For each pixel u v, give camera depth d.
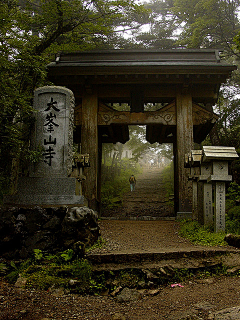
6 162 9.26
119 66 12.32
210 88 13.48
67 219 6.29
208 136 19.20
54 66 12.34
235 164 13.93
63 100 8.12
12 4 10.31
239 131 16.22
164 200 19.69
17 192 7.46
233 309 4.35
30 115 8.00
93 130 13.10
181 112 13.12
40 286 5.27
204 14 18.34
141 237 8.67
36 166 7.84
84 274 5.49
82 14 11.69
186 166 10.90
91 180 12.69
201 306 4.66
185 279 5.79
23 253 6.17
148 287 5.46
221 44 18.81
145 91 13.55
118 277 5.66
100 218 12.41
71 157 8.05
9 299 4.80
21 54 8.34
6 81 7.89
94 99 13.37
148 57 13.45
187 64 12.27
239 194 12.20
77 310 4.67
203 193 9.09
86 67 12.40
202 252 6.29
